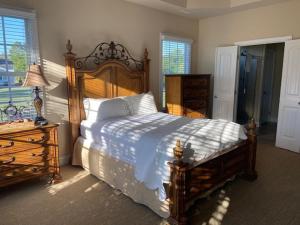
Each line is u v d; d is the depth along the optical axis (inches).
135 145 98.4
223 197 104.6
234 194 107.2
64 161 141.9
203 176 90.7
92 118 134.6
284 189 111.8
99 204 99.3
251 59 238.2
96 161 121.8
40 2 123.1
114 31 157.8
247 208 96.0
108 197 105.0
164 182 85.4
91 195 106.6
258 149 171.8
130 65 169.3
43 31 125.7
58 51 132.7
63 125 139.6
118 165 107.7
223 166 101.4
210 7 181.0
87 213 92.9
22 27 119.3
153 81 189.0
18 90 121.6
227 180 109.7
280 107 171.8
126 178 103.8
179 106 178.4
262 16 178.7
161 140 92.5
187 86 179.9
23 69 121.7
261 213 92.6
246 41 189.6
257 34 183.0
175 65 206.1
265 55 243.8
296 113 163.2
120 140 105.8
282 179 122.4
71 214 92.1
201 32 220.4
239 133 112.1
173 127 111.7
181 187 79.6
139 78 170.9
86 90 142.2
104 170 117.1
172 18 196.2
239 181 120.0
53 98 133.4
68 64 131.3
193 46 219.1
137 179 95.5
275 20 172.1
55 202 100.7
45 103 130.4
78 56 141.6
